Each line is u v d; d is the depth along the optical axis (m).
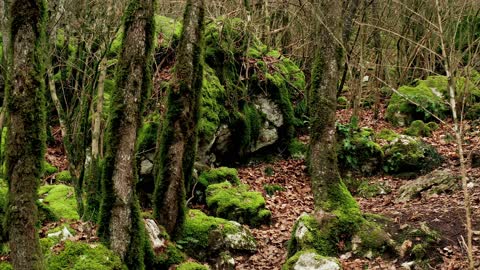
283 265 6.32
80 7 8.45
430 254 6.14
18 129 4.20
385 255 6.30
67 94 9.66
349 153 10.25
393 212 7.64
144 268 5.92
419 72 15.65
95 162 6.52
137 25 5.90
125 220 5.82
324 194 6.79
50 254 5.38
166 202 6.86
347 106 13.66
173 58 10.96
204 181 9.20
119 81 5.92
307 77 13.80
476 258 5.89
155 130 8.83
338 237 6.52
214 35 11.19
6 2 6.35
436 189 8.57
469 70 10.93
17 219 4.12
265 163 11.09
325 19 7.25
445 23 13.09
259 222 8.27
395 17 14.81
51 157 9.52
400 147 10.29
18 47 4.20
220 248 7.00
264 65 11.69
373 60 14.84
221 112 10.31
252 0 14.25
